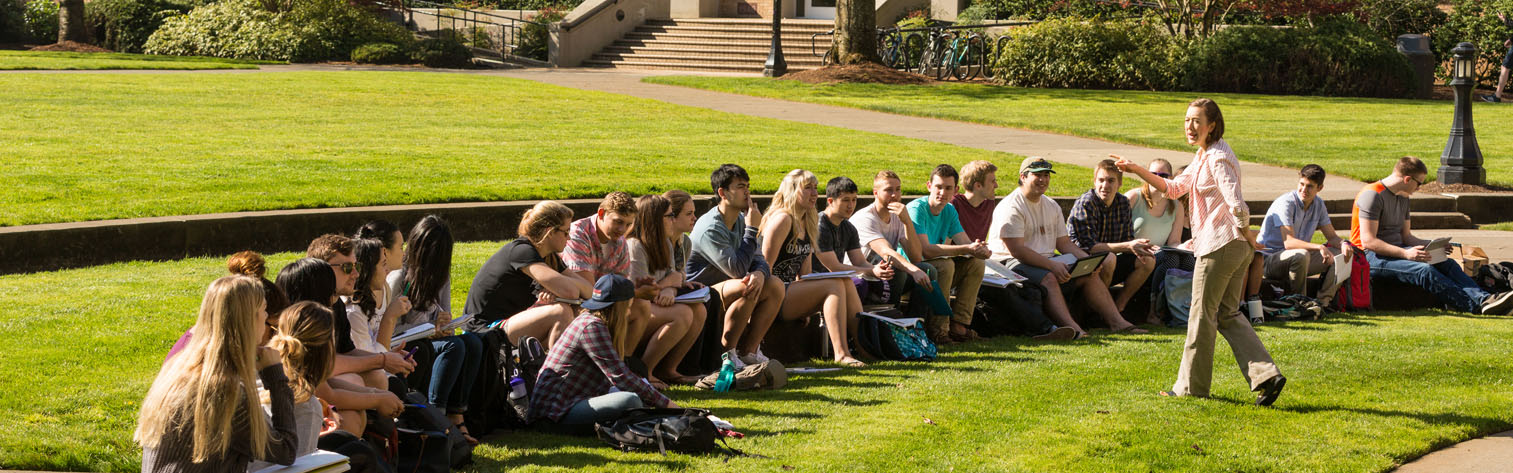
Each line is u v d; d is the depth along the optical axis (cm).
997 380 713
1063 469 549
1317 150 1753
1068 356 791
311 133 1538
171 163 1246
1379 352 804
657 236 715
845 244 846
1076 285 912
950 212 887
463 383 578
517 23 3262
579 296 674
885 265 819
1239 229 641
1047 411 643
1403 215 1016
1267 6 2848
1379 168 1589
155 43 2852
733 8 3509
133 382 622
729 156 1484
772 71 2672
